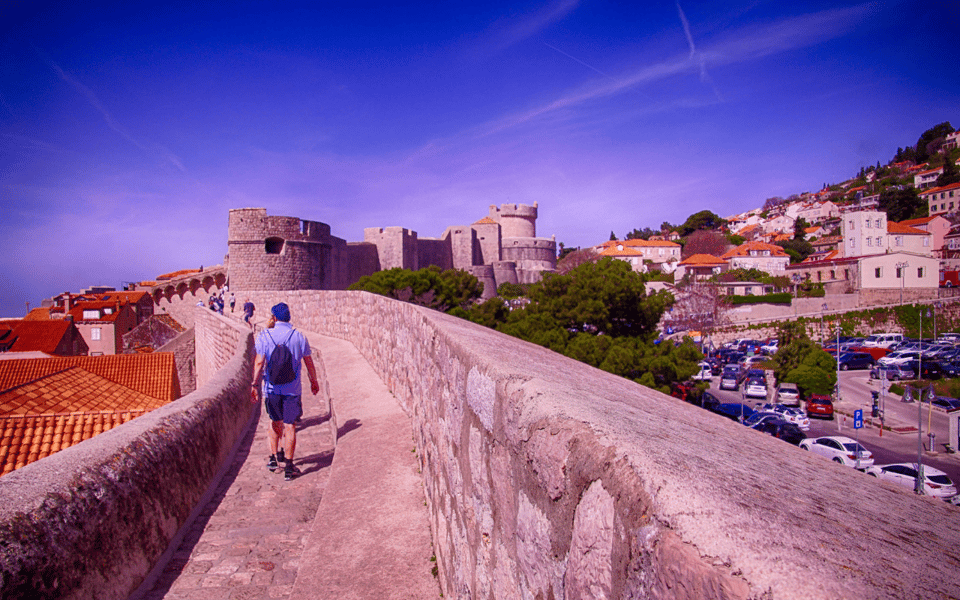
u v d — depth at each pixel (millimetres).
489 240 98188
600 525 1196
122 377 20797
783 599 656
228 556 4430
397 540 3924
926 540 1082
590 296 26516
